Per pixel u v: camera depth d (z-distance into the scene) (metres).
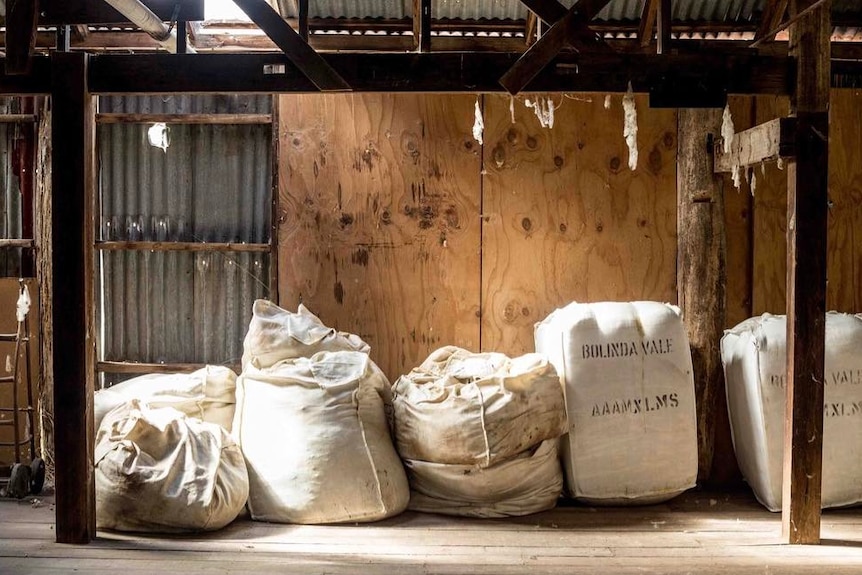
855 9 4.54
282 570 3.19
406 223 4.57
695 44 3.94
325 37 4.61
